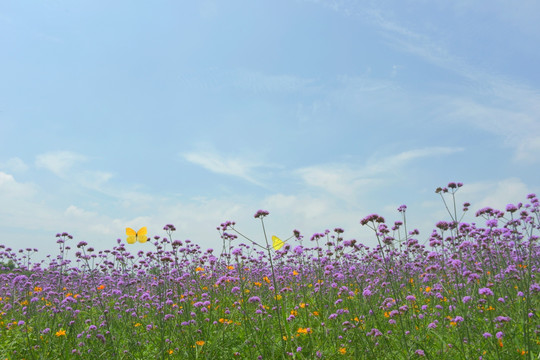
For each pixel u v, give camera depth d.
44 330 1.85
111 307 2.54
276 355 1.64
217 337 1.71
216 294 2.38
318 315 1.94
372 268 2.77
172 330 1.84
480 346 1.45
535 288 1.72
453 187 1.85
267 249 1.62
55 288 2.95
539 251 2.66
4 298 2.91
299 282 2.74
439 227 2.08
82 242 2.37
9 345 1.83
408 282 2.44
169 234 2.21
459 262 1.72
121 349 1.78
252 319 1.93
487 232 2.29
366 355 1.54
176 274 2.45
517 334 1.50
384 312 1.91
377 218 1.54
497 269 2.21
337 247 2.33
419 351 1.45
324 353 1.59
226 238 2.50
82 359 1.72
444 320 1.71
